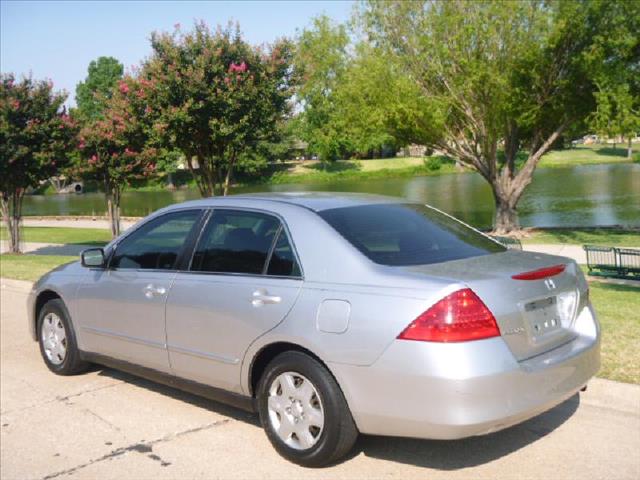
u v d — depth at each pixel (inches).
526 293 156.8
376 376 153.2
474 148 1141.1
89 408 222.4
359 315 156.6
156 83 650.8
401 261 166.6
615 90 919.0
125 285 218.5
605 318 301.7
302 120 3821.4
